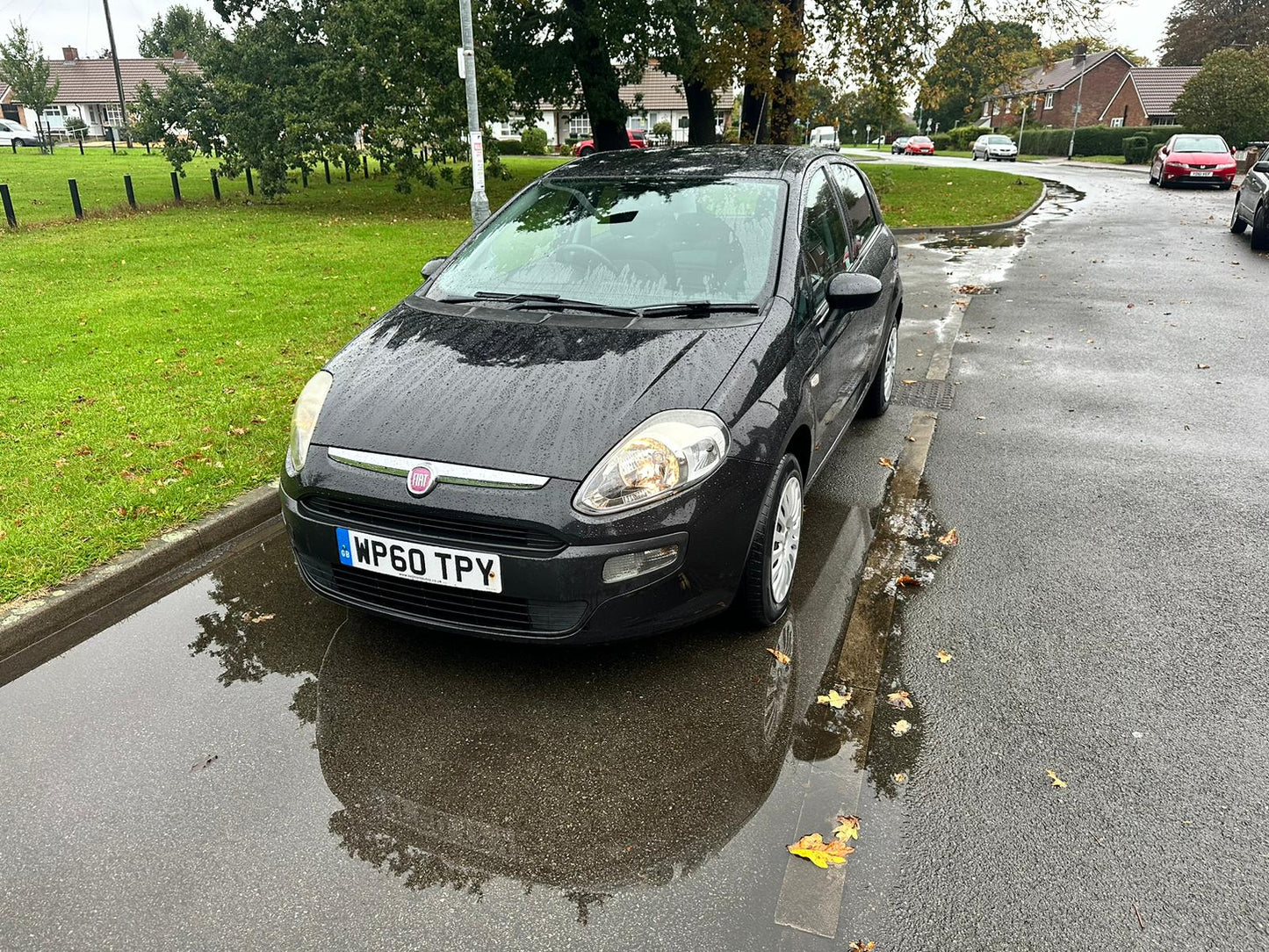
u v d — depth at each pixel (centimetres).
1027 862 220
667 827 233
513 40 2120
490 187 2341
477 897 211
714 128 2425
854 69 2012
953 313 898
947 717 278
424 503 263
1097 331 809
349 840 230
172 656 317
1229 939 198
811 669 304
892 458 501
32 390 600
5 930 203
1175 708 280
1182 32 6819
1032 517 423
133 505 420
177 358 686
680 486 268
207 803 243
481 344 316
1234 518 419
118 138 5431
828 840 227
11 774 255
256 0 2020
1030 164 3959
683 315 326
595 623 266
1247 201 1351
